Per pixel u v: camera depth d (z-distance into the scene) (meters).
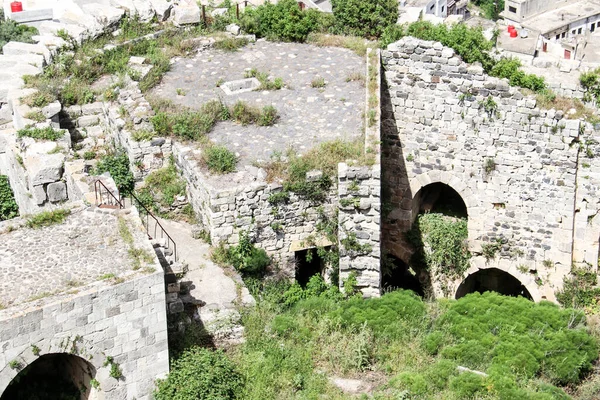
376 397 29.22
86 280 27.69
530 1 92.00
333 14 47.16
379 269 35.34
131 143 36.91
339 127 38.00
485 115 40.00
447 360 31.08
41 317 26.45
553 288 41.41
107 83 42.06
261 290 35.00
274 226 34.78
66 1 59.75
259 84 41.38
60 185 36.59
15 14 69.56
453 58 39.81
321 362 31.25
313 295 35.56
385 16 46.25
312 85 41.06
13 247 29.08
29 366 30.20
